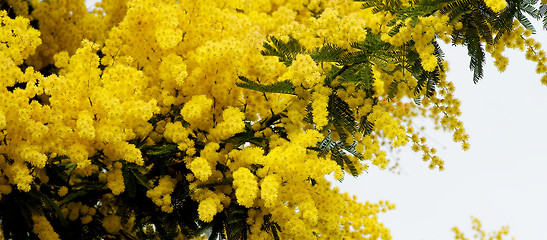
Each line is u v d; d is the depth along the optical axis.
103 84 2.77
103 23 3.72
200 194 2.69
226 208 2.78
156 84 3.05
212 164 2.71
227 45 2.71
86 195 3.02
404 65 2.62
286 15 4.81
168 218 2.85
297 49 2.84
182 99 2.92
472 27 2.49
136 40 3.01
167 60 2.82
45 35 3.61
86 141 2.59
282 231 2.64
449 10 2.43
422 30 2.41
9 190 2.55
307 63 2.47
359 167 2.89
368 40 2.64
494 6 2.16
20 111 2.39
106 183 2.91
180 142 2.79
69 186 2.97
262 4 5.02
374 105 2.73
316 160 2.55
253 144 2.87
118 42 3.05
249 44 2.81
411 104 3.41
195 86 2.86
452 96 2.95
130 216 2.85
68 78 2.63
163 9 2.88
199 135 2.89
